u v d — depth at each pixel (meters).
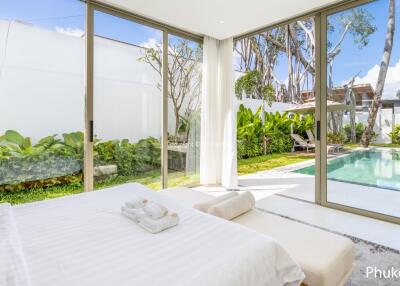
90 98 3.11
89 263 1.08
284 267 1.23
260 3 3.02
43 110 2.84
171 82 4.02
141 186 2.31
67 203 1.83
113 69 3.35
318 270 1.37
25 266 1.00
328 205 3.36
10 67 2.63
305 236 1.74
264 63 7.04
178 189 2.95
